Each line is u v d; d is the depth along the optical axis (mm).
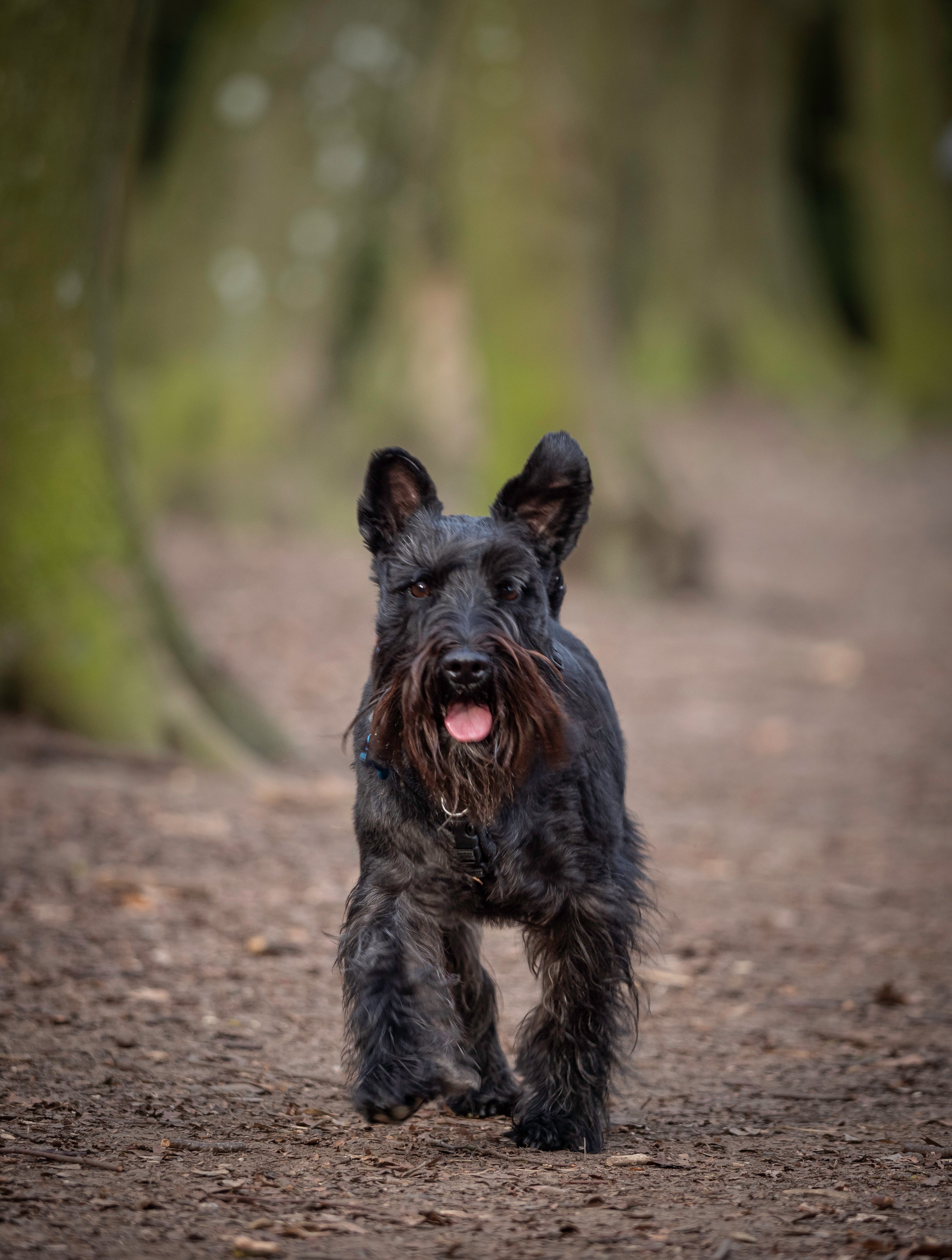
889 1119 5801
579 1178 4938
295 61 25094
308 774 12320
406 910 5395
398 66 24891
